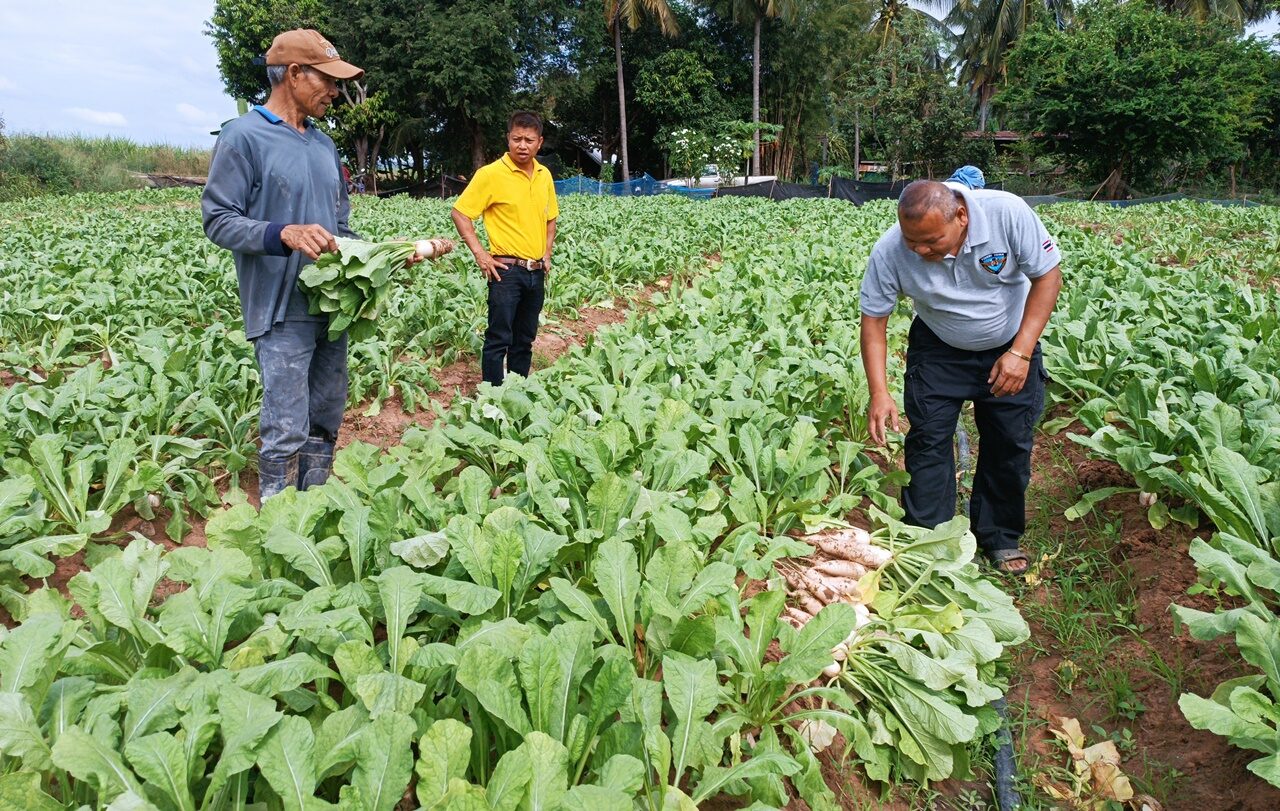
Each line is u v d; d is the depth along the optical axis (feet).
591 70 141.59
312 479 13.14
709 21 151.02
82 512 11.44
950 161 135.13
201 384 15.78
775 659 9.39
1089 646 10.86
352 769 6.55
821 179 140.05
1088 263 32.63
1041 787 9.05
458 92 125.70
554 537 8.82
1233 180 114.93
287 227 10.55
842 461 13.33
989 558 12.97
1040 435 17.37
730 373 16.28
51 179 106.73
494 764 7.06
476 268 28.99
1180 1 123.85
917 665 9.10
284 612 7.68
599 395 14.69
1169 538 12.19
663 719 7.82
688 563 8.48
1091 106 101.86
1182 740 9.14
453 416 15.80
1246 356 17.48
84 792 6.23
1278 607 9.78
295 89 11.21
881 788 8.71
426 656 6.84
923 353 11.98
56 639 6.73
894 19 164.14
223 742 6.67
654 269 34.24
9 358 18.49
